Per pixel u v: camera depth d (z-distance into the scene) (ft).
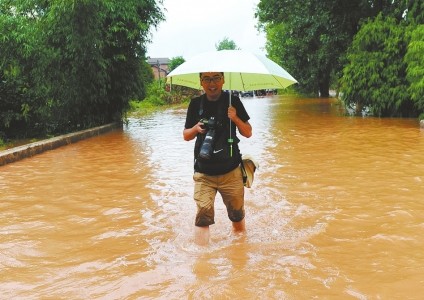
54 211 18.22
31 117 50.31
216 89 13.47
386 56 56.34
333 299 9.86
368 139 36.63
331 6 65.72
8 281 11.31
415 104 49.55
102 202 19.54
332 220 15.79
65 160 32.01
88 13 47.14
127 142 42.32
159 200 19.62
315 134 42.22
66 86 50.14
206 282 10.91
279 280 10.91
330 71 117.08
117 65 58.23
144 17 60.39
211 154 13.09
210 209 13.61
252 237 14.26
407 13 55.77
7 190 22.30
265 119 64.85
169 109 114.52
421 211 16.47
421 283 10.57
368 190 19.90
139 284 10.94
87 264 12.37
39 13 49.14
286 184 21.75
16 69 46.85
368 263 11.87
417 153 28.73
